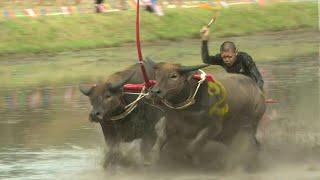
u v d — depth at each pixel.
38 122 45.31
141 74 32.53
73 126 43.72
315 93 54.53
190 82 30.20
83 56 88.56
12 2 120.00
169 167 31.97
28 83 65.00
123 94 30.92
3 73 73.75
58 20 103.06
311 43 99.31
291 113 45.53
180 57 84.25
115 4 115.31
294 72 68.12
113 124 31.12
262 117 35.78
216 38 109.25
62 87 61.50
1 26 98.00
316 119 43.34
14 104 52.69
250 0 127.81
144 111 31.30
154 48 96.00
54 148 37.78
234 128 32.78
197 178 30.58
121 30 104.69
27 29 98.50
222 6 121.50
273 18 121.06
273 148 36.19
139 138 31.52
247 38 109.00
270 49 92.44
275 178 30.42
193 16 113.88
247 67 34.03
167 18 110.81
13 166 33.78
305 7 128.25
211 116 30.83
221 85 31.14
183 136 31.30
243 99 32.28
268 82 61.25
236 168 32.16
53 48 94.81
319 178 30.30
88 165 33.72
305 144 37.06
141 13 110.38
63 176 31.58
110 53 91.19
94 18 105.75
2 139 40.41
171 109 30.64
